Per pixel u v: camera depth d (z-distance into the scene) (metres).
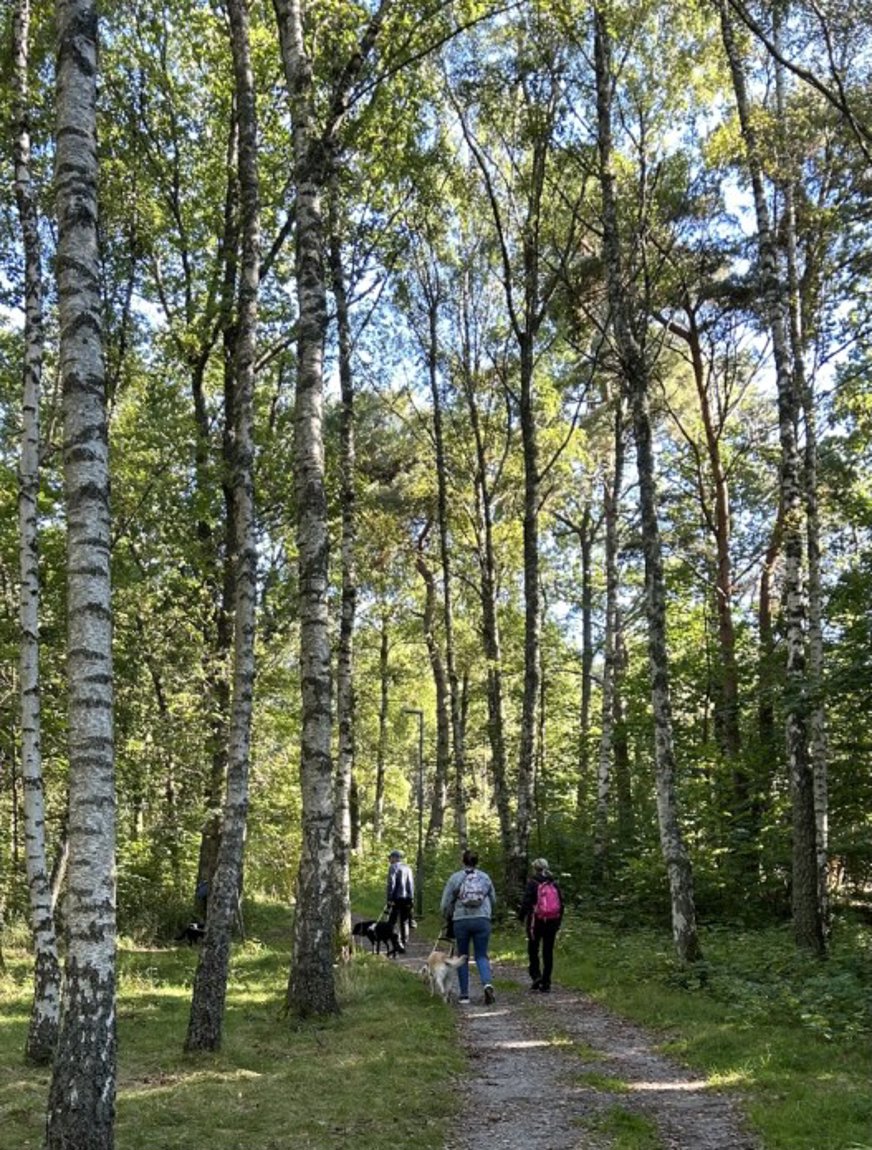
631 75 13.86
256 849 20.14
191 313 16.94
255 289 9.21
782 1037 7.84
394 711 37.66
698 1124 5.83
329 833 9.34
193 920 16.58
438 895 24.31
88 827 4.62
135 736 15.20
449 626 21.73
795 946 11.40
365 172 13.28
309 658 9.37
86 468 4.92
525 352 18.16
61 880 14.73
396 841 35.19
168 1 14.98
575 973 12.01
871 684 10.15
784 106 12.94
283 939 16.64
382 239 14.70
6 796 15.71
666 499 22.20
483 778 40.00
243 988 11.16
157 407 15.20
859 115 11.95
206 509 15.59
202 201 17.45
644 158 13.99
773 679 17.06
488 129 17.92
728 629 19.00
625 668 25.81
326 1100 6.19
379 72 11.02
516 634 28.66
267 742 17.92
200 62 15.57
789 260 13.77
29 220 9.53
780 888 15.89
